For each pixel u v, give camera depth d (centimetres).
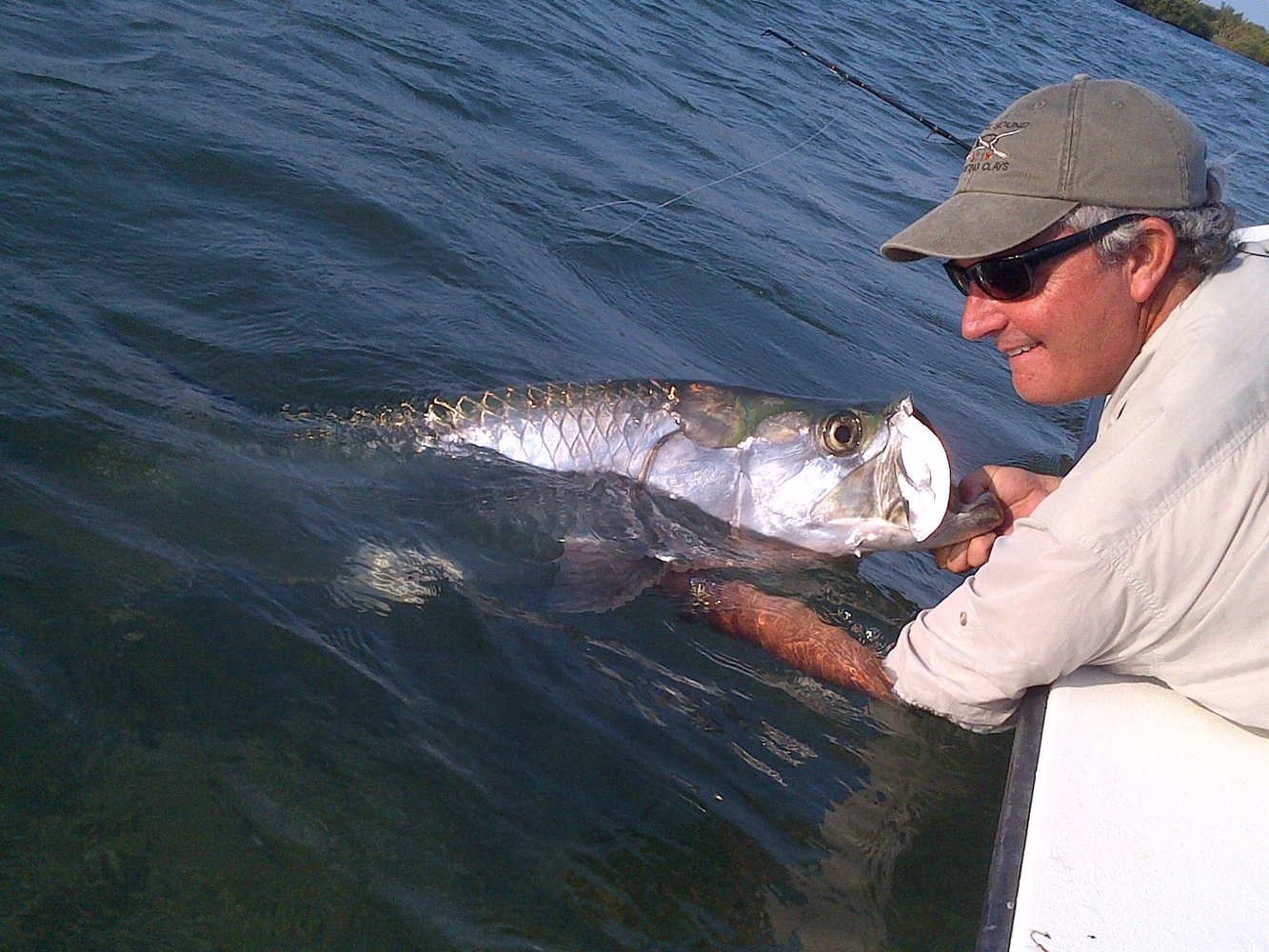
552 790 241
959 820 256
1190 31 3644
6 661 238
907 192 888
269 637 267
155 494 310
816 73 1151
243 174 532
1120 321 229
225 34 705
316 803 223
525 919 208
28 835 202
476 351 443
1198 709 244
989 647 247
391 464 355
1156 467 220
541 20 986
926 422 328
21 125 503
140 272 430
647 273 593
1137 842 210
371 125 650
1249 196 996
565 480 361
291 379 386
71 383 343
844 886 230
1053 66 1584
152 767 222
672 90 935
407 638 283
